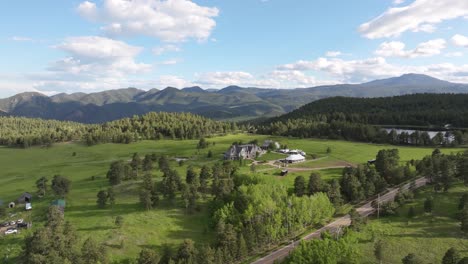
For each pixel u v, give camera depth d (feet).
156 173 507.71
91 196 405.39
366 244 298.15
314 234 330.34
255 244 300.61
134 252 279.49
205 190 409.28
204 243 295.69
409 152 648.79
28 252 245.24
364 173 435.94
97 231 305.94
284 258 279.69
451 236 301.02
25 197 396.16
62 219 315.78
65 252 246.47
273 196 352.69
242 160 581.12
